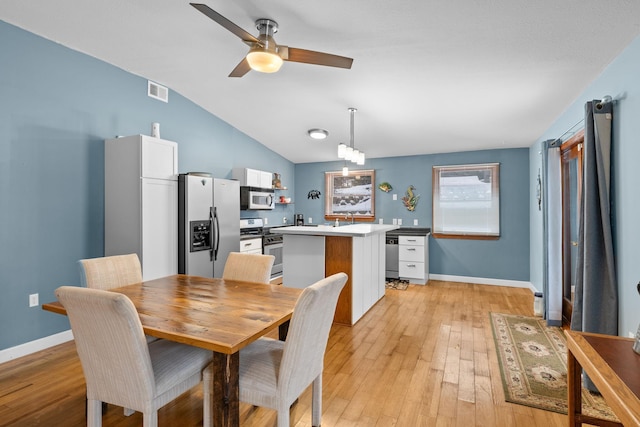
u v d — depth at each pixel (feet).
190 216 12.35
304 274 12.55
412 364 8.71
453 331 11.08
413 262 17.90
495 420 6.41
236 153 17.69
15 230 9.25
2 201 8.98
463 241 18.61
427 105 13.01
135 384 4.78
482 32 8.11
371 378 8.00
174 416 6.58
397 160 20.21
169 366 5.40
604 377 4.05
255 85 12.92
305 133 17.83
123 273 8.06
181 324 5.07
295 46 9.23
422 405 6.90
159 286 7.54
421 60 9.72
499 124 14.30
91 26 9.21
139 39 9.90
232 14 8.14
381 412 6.67
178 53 10.77
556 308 11.52
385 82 11.37
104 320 4.58
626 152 7.35
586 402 7.00
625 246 7.34
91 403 5.14
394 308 13.69
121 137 11.14
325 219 22.27
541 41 8.18
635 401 3.53
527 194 17.39
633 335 7.00
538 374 8.16
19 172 9.31
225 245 14.07
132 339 4.55
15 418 6.41
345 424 6.30
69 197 10.48
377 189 20.72
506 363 8.75
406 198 19.88
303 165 22.95
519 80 10.32
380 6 7.48
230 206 14.39
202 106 15.37
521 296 15.57
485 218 18.20
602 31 7.40
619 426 5.01
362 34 8.59
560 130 12.50
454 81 10.85
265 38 7.93
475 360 8.93
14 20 8.92
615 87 8.10
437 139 16.93
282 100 14.06
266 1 7.59
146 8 8.37
